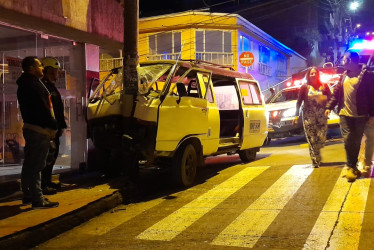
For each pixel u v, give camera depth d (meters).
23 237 4.36
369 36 7.89
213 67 8.22
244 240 4.13
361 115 6.08
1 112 8.65
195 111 6.98
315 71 7.43
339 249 3.71
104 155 7.62
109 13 8.61
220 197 6.02
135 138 6.29
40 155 5.23
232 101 9.53
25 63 5.22
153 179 7.79
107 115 6.61
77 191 6.50
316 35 37.12
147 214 5.48
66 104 8.95
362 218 4.50
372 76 6.07
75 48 8.33
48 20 6.91
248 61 18.00
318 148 7.48
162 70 7.05
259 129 9.41
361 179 6.27
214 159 10.59
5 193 6.20
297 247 3.84
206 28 23.47
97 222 5.28
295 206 5.20
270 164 8.52
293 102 12.90
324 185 6.12
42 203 5.34
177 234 4.49
